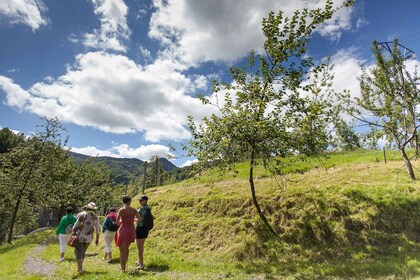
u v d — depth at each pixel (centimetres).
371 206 1121
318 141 1112
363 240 1005
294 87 1138
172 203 1802
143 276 882
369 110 1457
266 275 841
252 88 1127
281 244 1092
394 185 1277
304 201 1244
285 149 1089
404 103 1418
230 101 1166
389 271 751
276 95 1127
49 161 2488
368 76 1498
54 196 2747
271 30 1138
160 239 1420
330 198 1212
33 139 2461
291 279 788
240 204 1419
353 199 1180
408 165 1415
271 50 1155
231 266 1005
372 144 1522
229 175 2208
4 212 2870
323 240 1061
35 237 2172
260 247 1094
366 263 855
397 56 1428
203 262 1079
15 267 1101
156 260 1121
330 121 1226
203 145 1128
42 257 1336
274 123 1117
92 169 5131
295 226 1152
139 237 1021
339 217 1120
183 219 1527
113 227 1205
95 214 1113
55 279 886
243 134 1064
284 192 1366
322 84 1151
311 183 1587
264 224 1203
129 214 978
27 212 3025
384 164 1797
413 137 1399
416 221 1016
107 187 4978
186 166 1257
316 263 936
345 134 1460
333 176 1666
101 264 1130
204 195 1769
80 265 936
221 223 1329
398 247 931
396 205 1094
